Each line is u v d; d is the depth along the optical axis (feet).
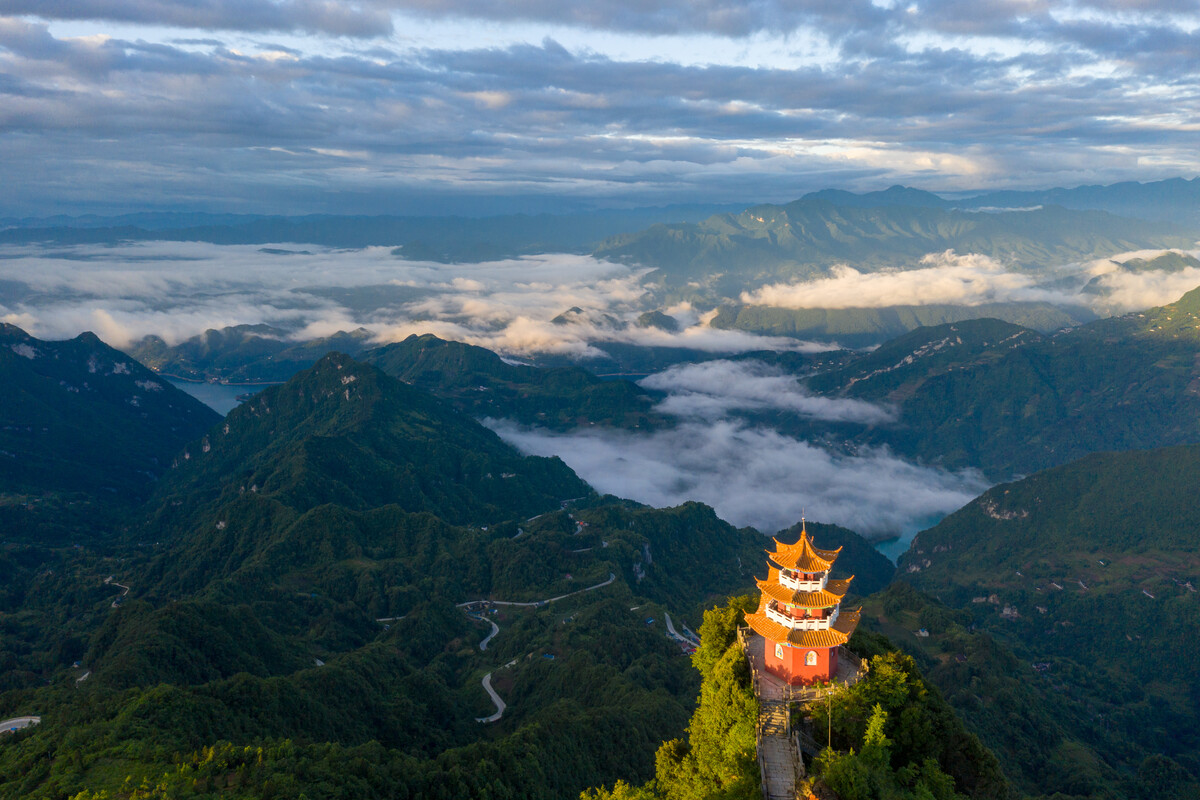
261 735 556.51
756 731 330.95
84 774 442.09
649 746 616.39
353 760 493.77
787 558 362.94
